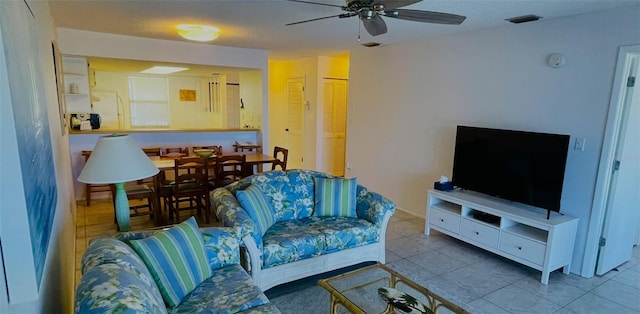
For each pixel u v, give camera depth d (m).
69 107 4.88
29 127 1.14
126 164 2.07
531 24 3.44
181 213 4.64
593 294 2.88
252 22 3.64
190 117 8.54
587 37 3.05
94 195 5.13
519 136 3.36
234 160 4.45
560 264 3.10
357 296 2.32
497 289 2.94
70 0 2.88
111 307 1.17
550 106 3.35
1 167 0.90
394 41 4.71
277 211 3.23
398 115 5.01
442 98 4.37
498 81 3.76
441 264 3.37
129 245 1.90
